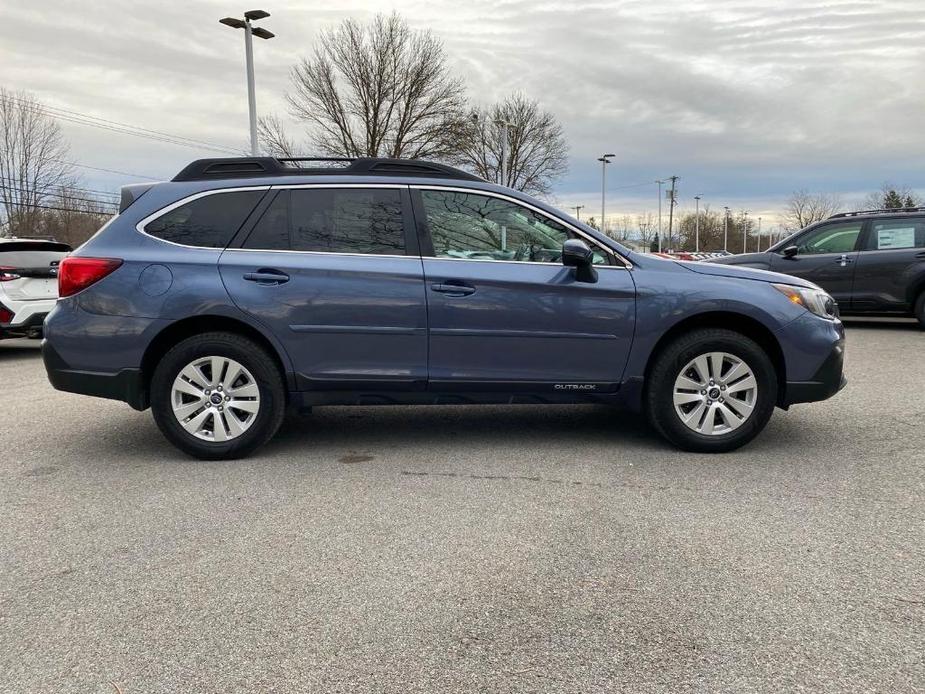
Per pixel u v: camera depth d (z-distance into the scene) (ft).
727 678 6.98
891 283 33.24
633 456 14.07
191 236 13.64
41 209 115.14
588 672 7.09
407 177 14.01
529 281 13.60
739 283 13.85
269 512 11.23
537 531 10.44
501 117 129.08
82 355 13.39
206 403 13.69
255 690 6.84
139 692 6.82
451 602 8.43
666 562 9.41
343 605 8.37
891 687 6.81
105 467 13.61
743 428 13.97
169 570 9.27
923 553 9.60
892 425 16.21
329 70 93.76
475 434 15.87
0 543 10.13
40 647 7.56
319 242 13.71
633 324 13.71
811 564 9.31
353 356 13.64
